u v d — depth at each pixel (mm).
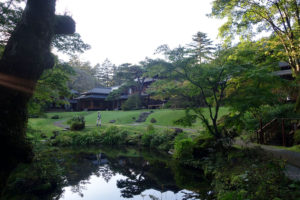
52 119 31500
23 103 3451
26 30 3430
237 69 7688
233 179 5629
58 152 12664
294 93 12320
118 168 10336
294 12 13398
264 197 4023
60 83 8984
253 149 7141
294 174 4957
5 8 5414
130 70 37375
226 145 8680
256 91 7785
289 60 13344
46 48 3783
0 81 3158
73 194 7094
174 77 9062
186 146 10531
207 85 8852
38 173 7859
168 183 7855
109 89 50156
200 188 6992
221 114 18641
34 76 3557
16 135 3299
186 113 9594
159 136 15320
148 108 37219
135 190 7320
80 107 47312
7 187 6605
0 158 3096
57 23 4457
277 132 10172
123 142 17719
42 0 3584
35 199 6469
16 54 3275
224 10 14266
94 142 18281
